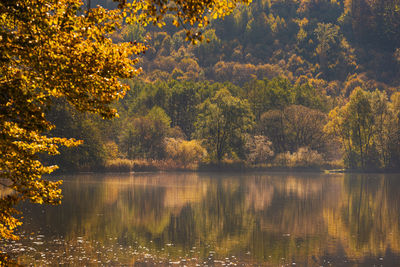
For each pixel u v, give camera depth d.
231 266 20.52
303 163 98.94
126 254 22.00
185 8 9.48
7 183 47.22
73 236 25.42
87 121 71.19
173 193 48.81
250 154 98.31
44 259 20.42
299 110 108.00
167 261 21.02
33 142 10.96
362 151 105.25
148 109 115.94
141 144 93.56
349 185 63.84
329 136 108.44
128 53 10.16
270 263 21.28
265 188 56.72
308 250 23.98
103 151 76.56
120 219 31.58
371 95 107.12
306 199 45.94
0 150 10.20
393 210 39.22
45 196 10.66
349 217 35.06
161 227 29.34
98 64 9.59
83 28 9.65
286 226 30.70
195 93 128.38
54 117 66.25
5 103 9.60
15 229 26.59
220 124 97.19
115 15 9.95
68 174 70.62
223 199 44.69
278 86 128.38
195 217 33.59
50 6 9.56
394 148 102.69
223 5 9.74
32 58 9.10
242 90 130.00
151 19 9.88
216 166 91.75
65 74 9.33
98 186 53.78
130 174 76.38
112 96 9.82
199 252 22.98
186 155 91.56
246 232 28.45
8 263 9.99
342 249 24.38
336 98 162.12
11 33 9.15
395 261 22.00
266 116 110.44
